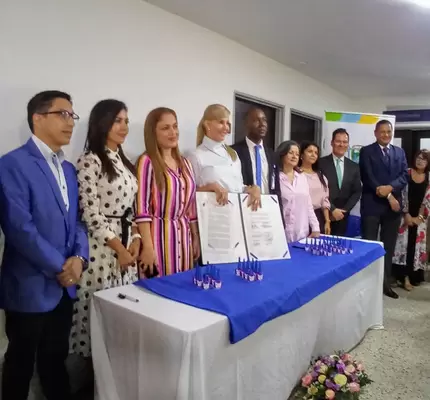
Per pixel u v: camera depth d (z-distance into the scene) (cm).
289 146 294
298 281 187
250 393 162
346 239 302
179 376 130
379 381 222
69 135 158
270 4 269
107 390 157
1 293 151
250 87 374
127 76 256
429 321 314
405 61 407
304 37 337
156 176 203
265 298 160
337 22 301
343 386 188
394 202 371
